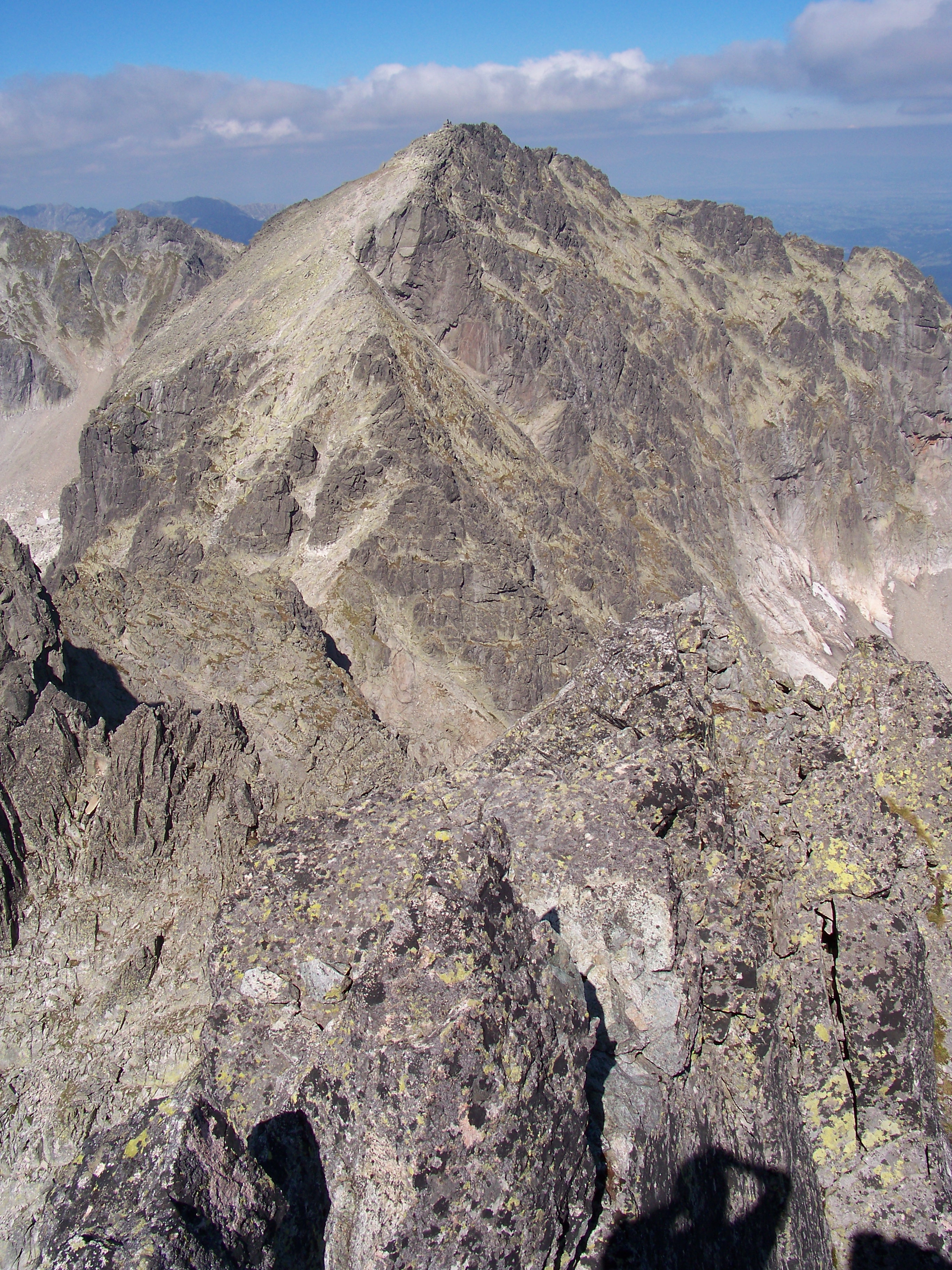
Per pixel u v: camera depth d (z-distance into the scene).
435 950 6.66
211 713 36.44
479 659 100.38
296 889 8.95
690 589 146.75
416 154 173.88
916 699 10.68
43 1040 29.58
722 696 11.32
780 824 10.13
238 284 171.75
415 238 154.00
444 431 129.75
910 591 195.88
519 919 7.22
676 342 191.00
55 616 39.44
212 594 57.16
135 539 125.50
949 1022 9.65
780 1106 8.85
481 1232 6.17
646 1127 7.76
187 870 33.28
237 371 142.62
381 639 98.06
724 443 189.25
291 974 8.45
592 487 154.62
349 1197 6.43
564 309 169.12
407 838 9.27
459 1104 6.24
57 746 34.16
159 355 165.50
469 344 154.88
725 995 8.99
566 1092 6.85
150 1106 6.43
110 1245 5.56
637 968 8.52
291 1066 8.05
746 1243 8.07
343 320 138.00
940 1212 8.69
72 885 32.69
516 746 11.57
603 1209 7.30
